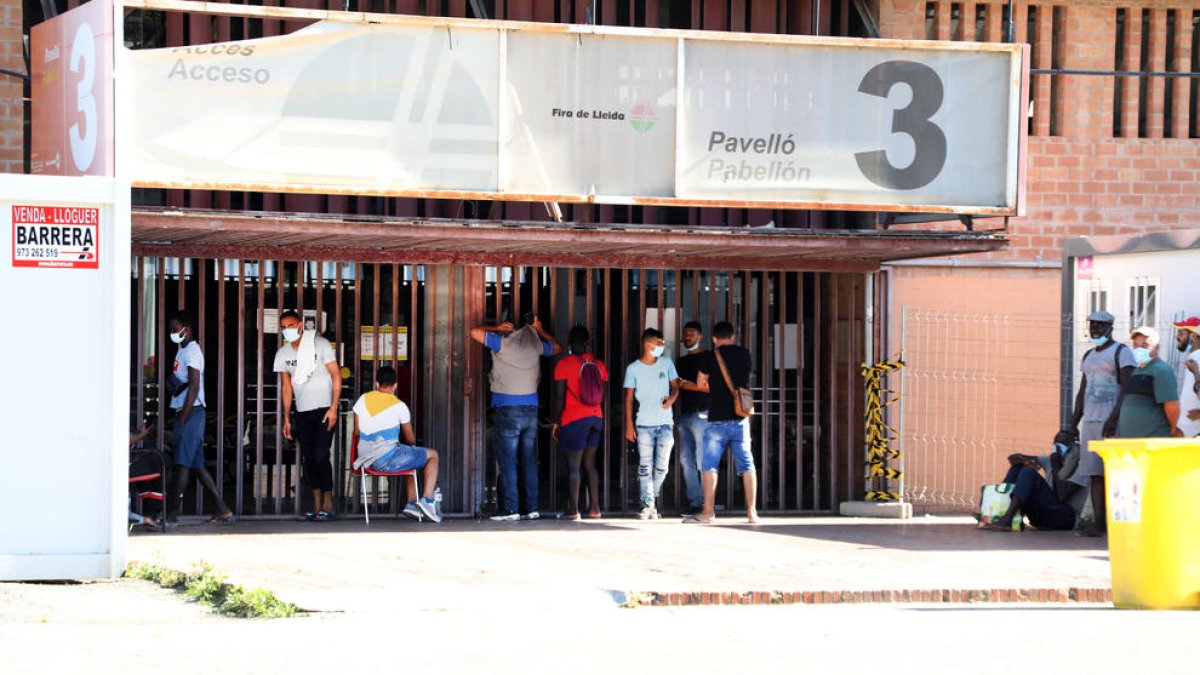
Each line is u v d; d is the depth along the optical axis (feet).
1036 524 46.55
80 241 32.99
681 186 43.32
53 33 43.62
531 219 49.96
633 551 39.86
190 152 40.42
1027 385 54.90
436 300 50.03
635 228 44.11
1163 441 32.37
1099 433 44.50
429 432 49.88
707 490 47.52
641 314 51.80
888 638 27.94
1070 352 49.37
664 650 26.53
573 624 29.68
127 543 36.45
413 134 41.88
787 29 52.21
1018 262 54.90
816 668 24.86
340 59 41.45
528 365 48.01
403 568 36.09
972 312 54.60
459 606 31.35
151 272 48.14
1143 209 55.93
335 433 49.90
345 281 50.06
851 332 52.80
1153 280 46.55
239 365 48.67
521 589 33.06
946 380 54.19
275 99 41.04
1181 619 30.71
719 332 47.57
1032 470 46.26
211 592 32.19
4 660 25.23
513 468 47.98
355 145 41.52
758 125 43.88
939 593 33.71
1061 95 55.67
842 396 52.95
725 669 24.75
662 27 51.19
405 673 24.32
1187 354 43.96
